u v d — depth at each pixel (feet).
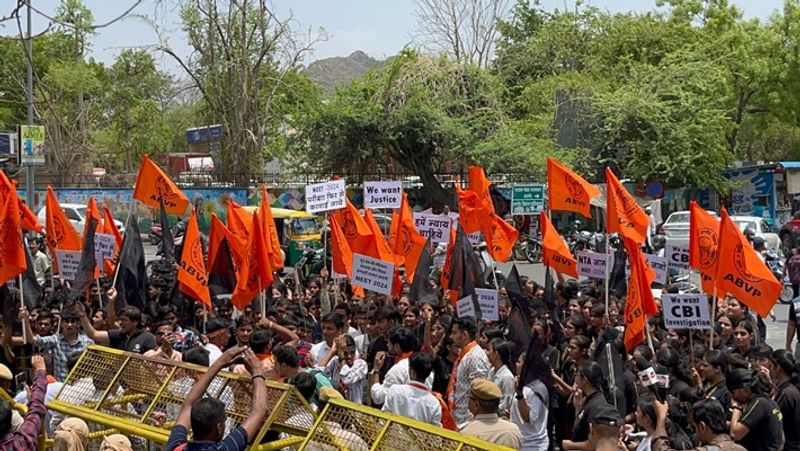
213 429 18.69
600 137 134.82
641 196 135.03
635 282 37.06
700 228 39.73
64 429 22.58
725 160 140.05
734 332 37.37
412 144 131.03
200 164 180.34
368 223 50.78
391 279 42.55
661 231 107.96
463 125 130.62
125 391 24.21
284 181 136.87
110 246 49.44
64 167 152.46
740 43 164.04
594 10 170.71
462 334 30.71
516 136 129.90
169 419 23.08
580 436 26.40
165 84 175.11
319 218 107.76
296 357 27.50
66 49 156.35
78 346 36.81
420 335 39.37
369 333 37.45
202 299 41.09
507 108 150.41
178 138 229.86
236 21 132.87
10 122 177.68
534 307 42.27
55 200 52.24
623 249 50.31
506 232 50.60
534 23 192.65
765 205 140.36
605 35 166.30
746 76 161.07
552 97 144.97
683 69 141.28
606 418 22.54
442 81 133.59
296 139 136.98
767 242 105.29
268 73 139.74
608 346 29.07
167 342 33.96
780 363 29.17
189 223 41.14
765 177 140.15
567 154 129.80
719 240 37.70
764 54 165.07
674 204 143.64
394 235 54.29
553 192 45.60
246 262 39.27
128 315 36.40
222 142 138.82
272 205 133.59
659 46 161.58
